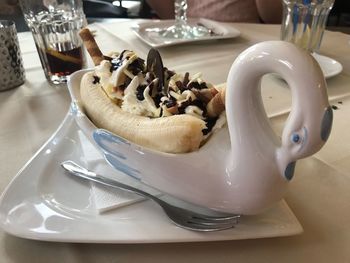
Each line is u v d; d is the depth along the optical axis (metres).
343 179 0.49
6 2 1.78
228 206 0.39
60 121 0.68
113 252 0.39
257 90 0.35
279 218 0.40
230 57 0.97
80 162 0.52
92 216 0.42
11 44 0.79
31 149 0.59
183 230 0.39
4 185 0.50
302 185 0.48
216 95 0.42
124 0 2.54
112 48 1.04
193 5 1.71
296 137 0.32
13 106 0.74
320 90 0.30
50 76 0.85
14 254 0.39
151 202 0.44
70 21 0.87
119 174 0.49
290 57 0.31
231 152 0.37
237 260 0.38
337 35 1.12
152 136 0.42
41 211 0.43
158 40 1.07
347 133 0.61
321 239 0.40
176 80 0.51
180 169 0.39
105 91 0.53
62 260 0.38
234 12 1.61
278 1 1.53
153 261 0.38
